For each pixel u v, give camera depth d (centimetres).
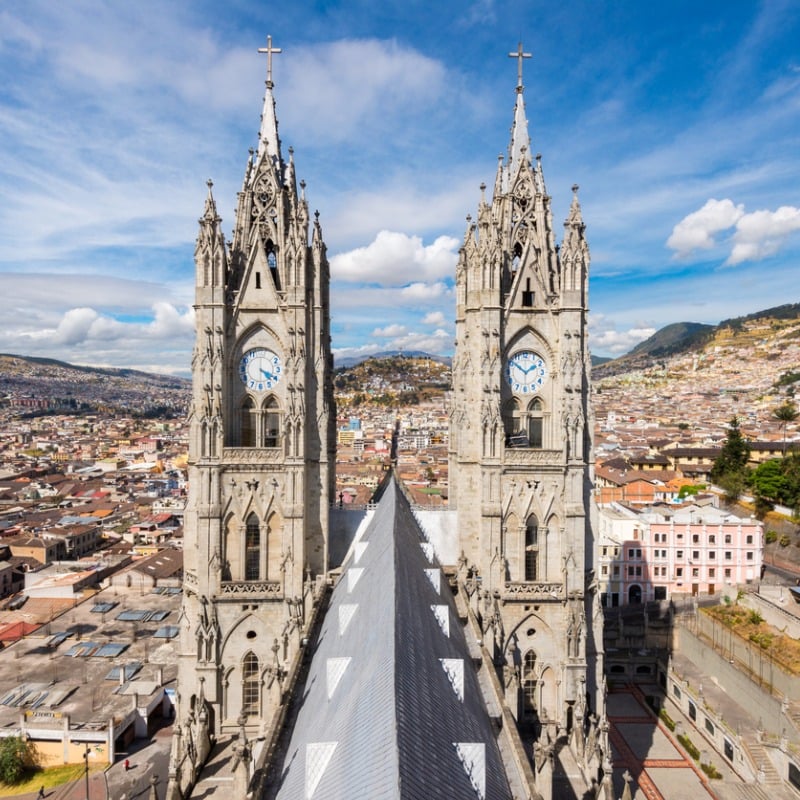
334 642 5084
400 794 2427
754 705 10406
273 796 3769
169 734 10688
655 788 9069
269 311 6694
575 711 6438
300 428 6556
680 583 16100
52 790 9275
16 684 11450
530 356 7019
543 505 6844
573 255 6794
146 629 13975
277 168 6906
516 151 7156
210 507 6525
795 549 17050
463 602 6731
